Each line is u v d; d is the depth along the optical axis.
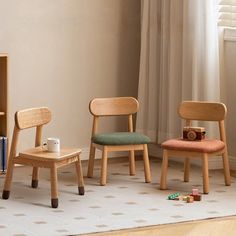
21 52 6.32
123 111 6.02
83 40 6.57
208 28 6.20
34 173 5.65
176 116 6.43
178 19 6.37
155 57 6.58
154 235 4.68
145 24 6.60
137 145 5.81
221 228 4.83
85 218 4.96
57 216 5.00
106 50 6.68
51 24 6.42
